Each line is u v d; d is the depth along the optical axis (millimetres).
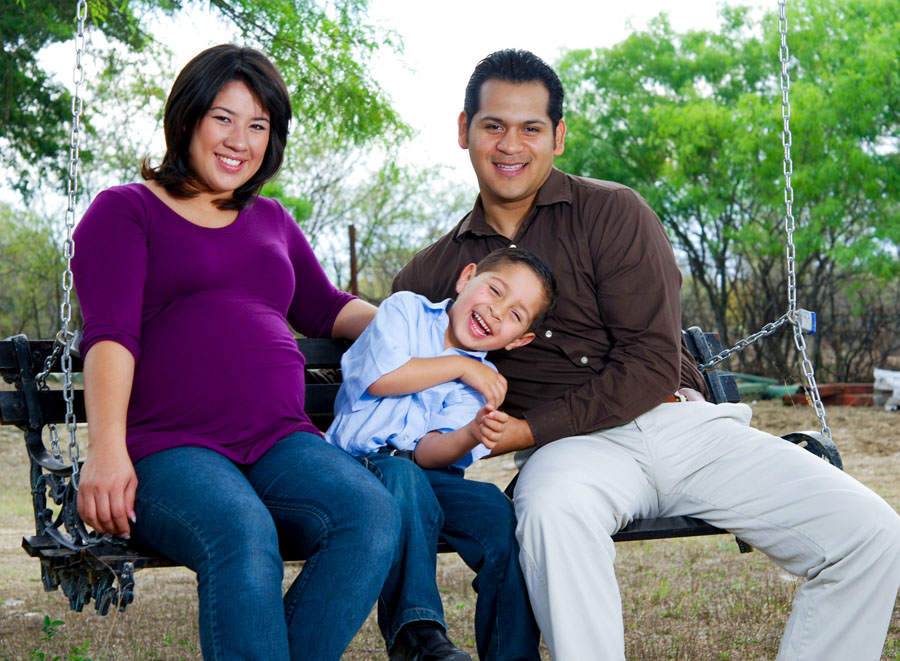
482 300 2998
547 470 2797
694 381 3533
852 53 14016
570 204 3176
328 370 3506
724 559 5762
